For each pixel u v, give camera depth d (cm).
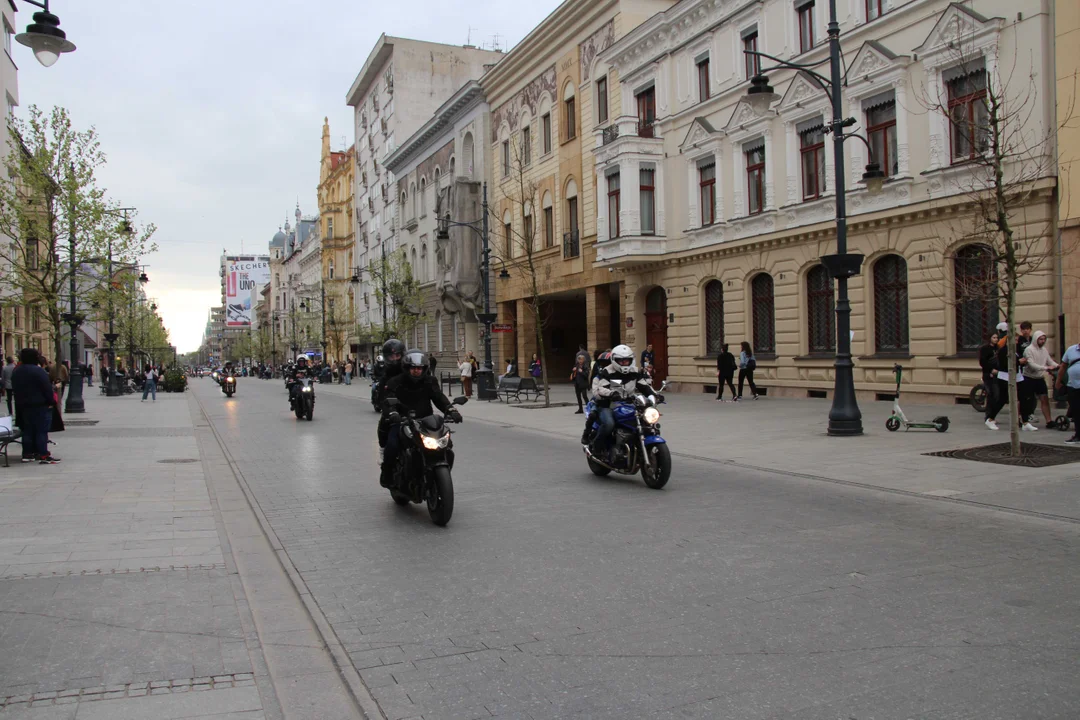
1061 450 1116
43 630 484
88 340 6494
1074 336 1589
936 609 502
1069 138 1587
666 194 2859
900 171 1942
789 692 386
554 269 3650
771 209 2373
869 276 2092
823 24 2173
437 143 5141
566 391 3394
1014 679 395
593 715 368
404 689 401
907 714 360
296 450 1482
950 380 1869
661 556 648
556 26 3481
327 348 7925
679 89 2772
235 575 610
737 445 1348
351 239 8356
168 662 434
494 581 590
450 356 5050
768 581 571
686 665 423
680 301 2830
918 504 845
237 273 14012
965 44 1750
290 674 426
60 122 2033
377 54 6362
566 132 3547
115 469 1196
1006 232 1096
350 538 747
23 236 2052
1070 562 607
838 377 1434
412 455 834
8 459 1288
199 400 3566
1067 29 1593
